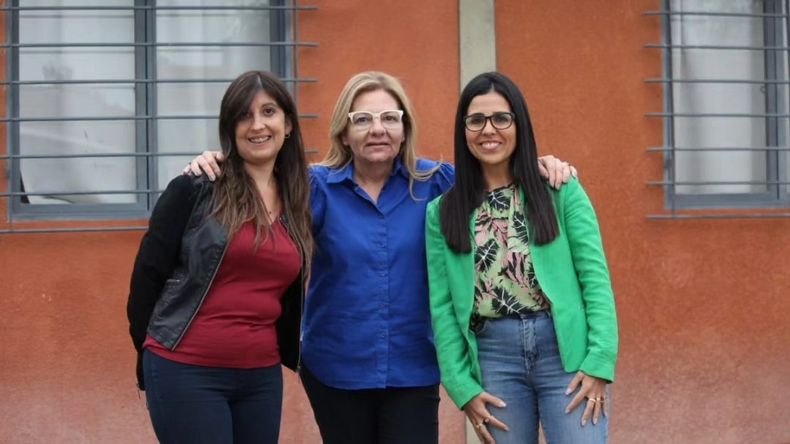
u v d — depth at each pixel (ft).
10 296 16.20
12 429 16.21
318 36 16.87
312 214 11.83
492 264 10.91
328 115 16.87
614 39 17.67
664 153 17.87
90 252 16.37
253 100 10.75
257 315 10.68
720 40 18.39
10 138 16.30
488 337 10.96
